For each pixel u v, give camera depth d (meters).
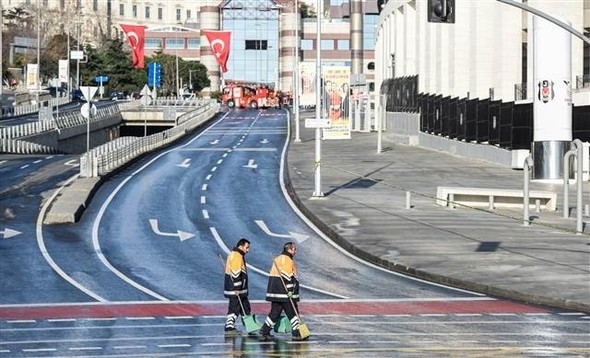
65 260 58.03
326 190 89.44
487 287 47.75
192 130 170.75
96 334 37.62
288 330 36.72
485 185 94.44
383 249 59.66
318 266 56.31
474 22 138.25
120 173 103.94
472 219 72.62
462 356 32.12
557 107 97.81
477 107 124.62
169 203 82.44
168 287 49.75
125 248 62.25
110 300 46.06
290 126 184.62
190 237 66.69
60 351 34.12
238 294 37.12
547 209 79.19
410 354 32.62
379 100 176.50
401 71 191.12
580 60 129.12
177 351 33.81
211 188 92.25
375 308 43.53
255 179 99.50
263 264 57.19
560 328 38.09
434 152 134.88
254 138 155.62
